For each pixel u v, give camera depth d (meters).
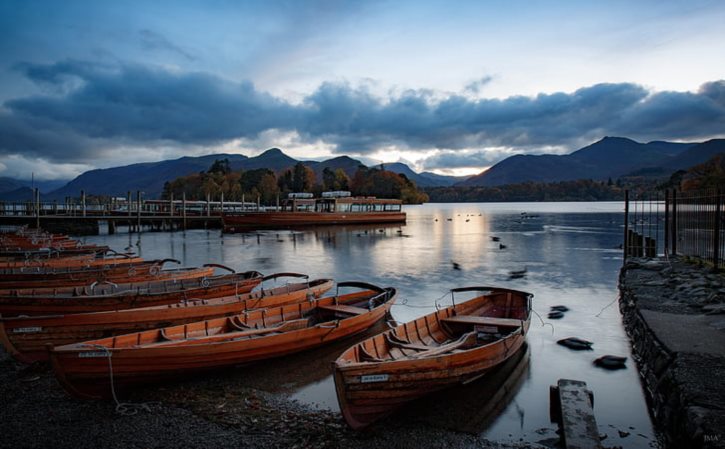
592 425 7.35
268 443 8.04
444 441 8.14
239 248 42.50
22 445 7.98
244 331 11.75
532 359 12.35
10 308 13.23
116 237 55.25
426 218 96.50
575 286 23.03
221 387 10.49
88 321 11.78
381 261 33.16
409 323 11.52
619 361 11.92
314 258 35.16
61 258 26.17
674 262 21.56
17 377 11.10
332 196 84.75
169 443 8.03
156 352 9.74
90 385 9.41
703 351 9.09
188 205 104.75
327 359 12.26
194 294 15.80
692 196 22.44
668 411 7.94
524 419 9.00
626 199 26.17
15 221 56.91
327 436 8.30
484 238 50.72
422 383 8.85
